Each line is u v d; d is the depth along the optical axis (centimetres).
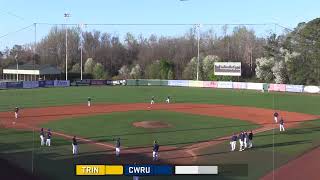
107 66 16400
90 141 4206
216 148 3916
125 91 10062
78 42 18612
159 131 4756
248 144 3959
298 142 4206
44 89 10612
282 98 8406
